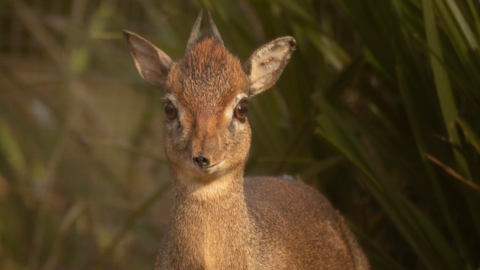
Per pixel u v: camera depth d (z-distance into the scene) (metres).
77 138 13.69
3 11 14.92
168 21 11.45
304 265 7.38
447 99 7.42
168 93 6.21
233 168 6.10
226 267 6.18
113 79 13.34
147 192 14.05
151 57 6.96
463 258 8.01
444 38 8.13
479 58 7.39
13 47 15.09
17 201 13.58
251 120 10.63
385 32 8.20
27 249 13.27
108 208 13.57
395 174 10.09
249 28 11.03
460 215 8.63
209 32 6.61
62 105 14.26
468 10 7.53
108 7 14.20
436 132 8.34
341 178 10.32
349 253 8.26
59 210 13.60
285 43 6.92
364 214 9.95
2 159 13.77
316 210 8.18
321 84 10.30
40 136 14.02
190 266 6.15
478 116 7.79
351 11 8.57
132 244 13.33
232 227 6.18
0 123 13.95
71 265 13.09
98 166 13.95
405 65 8.11
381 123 10.37
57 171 13.69
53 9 15.61
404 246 10.12
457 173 7.96
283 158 9.48
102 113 14.99
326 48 10.04
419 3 8.27
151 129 14.79
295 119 10.30
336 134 8.38
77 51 14.13
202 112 5.95
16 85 14.35
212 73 6.09
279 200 7.96
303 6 9.95
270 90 10.29
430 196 8.88
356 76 9.66
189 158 5.84
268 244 6.89
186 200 6.13
